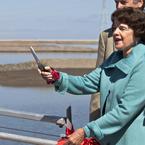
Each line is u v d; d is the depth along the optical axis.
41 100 31.69
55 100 30.75
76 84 4.84
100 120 4.34
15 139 5.65
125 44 4.43
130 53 4.44
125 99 4.32
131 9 4.41
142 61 4.34
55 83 4.84
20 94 37.56
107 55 5.36
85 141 4.59
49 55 97.94
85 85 4.84
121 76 4.42
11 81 49.38
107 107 4.51
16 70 55.12
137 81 4.31
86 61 59.94
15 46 130.25
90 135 4.38
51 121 5.16
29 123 16.67
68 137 4.48
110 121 4.30
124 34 4.42
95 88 4.87
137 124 4.34
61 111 26.17
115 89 4.43
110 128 4.33
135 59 4.37
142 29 4.43
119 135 4.39
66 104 28.38
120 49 4.45
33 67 54.88
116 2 5.11
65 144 4.41
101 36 5.47
